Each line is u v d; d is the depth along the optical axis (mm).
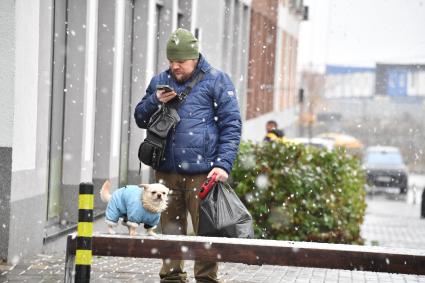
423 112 101312
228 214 11930
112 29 21141
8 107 14992
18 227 15297
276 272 15820
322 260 11172
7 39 15031
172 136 12141
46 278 13773
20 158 15320
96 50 19859
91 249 10633
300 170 21250
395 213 43312
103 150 21094
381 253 11094
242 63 45156
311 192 21266
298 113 96688
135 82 24125
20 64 15258
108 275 14469
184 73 12203
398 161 54688
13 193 15023
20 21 15258
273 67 60094
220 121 12211
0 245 14875
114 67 21203
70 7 18938
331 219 21547
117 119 21734
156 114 12203
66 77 18953
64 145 18938
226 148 12086
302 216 21328
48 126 17750
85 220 10523
